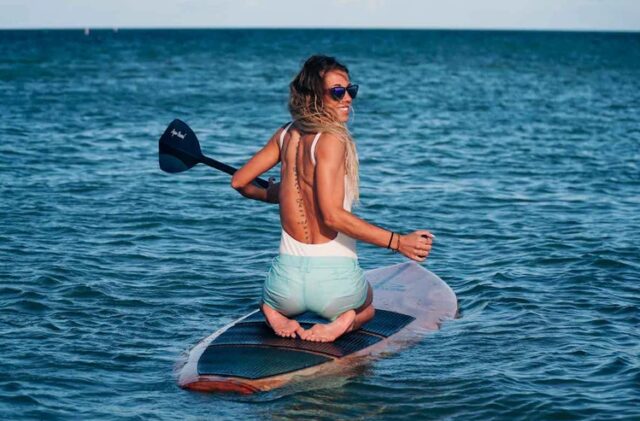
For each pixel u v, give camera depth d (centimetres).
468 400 463
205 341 526
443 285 643
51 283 682
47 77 3747
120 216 941
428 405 456
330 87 480
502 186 1172
